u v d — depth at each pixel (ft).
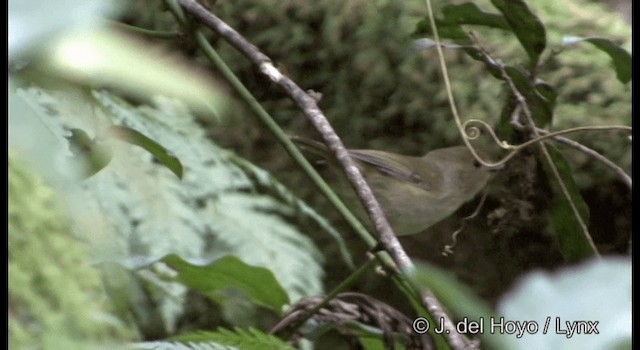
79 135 7.57
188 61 23.20
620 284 5.45
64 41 3.38
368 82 24.52
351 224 11.41
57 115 7.46
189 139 15.11
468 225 24.44
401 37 23.89
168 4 11.44
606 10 24.16
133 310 10.79
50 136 3.71
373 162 18.88
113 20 6.28
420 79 23.86
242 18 25.40
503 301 5.53
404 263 9.09
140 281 13.66
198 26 11.46
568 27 23.07
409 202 19.04
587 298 5.41
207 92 3.68
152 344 9.13
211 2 12.50
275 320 20.93
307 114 10.23
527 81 14.52
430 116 23.82
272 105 24.77
